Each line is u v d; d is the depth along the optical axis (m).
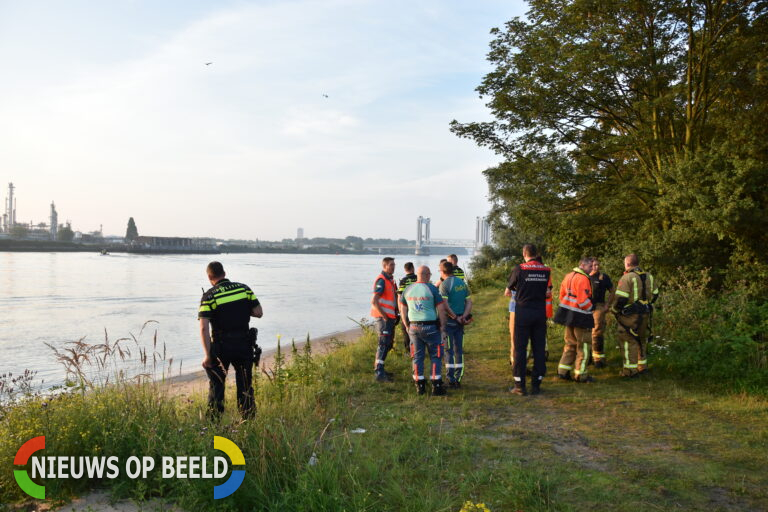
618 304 7.76
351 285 52.28
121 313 25.33
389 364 9.15
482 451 4.77
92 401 4.95
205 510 3.66
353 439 5.05
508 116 16.83
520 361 6.96
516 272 7.10
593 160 17.11
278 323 22.41
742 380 6.95
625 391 7.00
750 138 12.14
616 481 4.09
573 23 15.86
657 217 13.98
